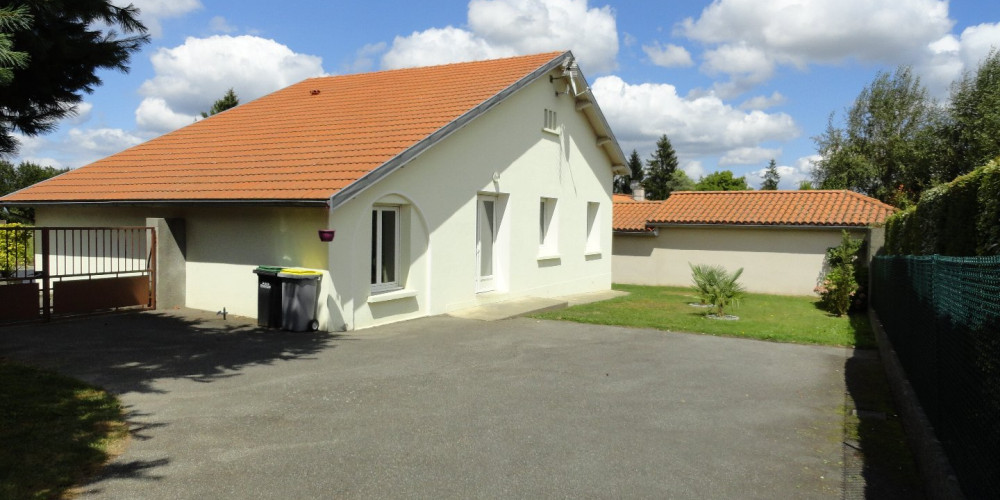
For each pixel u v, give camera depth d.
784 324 14.35
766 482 5.16
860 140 50.38
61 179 15.95
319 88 18.89
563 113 18.86
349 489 4.82
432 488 4.88
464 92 15.37
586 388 7.95
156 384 7.62
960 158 37.94
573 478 5.13
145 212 14.05
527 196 17.08
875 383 8.55
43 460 5.16
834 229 21.97
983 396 3.87
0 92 7.28
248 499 4.62
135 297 12.77
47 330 10.74
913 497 4.92
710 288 15.45
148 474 5.03
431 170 13.35
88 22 7.64
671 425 6.57
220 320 12.03
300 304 11.00
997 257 3.78
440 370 8.70
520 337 11.39
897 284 9.27
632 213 27.42
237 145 14.84
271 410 6.73
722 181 79.50
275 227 11.88
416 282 13.20
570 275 19.69
